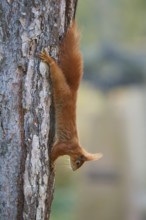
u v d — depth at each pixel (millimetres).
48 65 9367
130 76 29891
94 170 29078
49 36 9406
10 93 9297
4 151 9336
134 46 32719
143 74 29641
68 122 9531
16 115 9320
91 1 40719
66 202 33188
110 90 30578
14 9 9266
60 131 9547
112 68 29953
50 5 9398
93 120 30047
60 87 9414
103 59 29797
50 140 9531
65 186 34438
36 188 9492
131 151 29219
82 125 37688
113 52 29578
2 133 9320
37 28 9336
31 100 9344
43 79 9375
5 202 9391
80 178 30031
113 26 40438
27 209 9461
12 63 9281
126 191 28922
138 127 29359
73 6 9680
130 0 40594
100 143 29422
